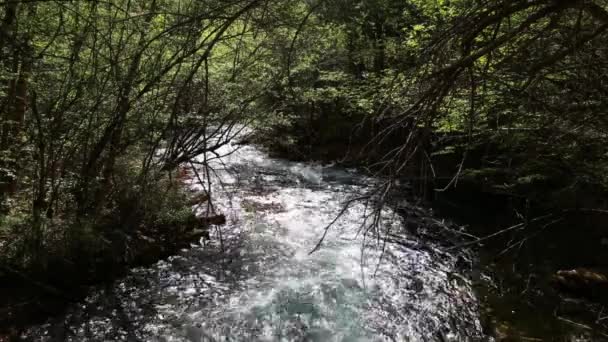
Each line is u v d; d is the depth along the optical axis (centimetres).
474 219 1136
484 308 725
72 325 655
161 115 616
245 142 769
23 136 783
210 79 709
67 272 738
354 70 1212
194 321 689
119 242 810
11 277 698
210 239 1002
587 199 693
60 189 798
